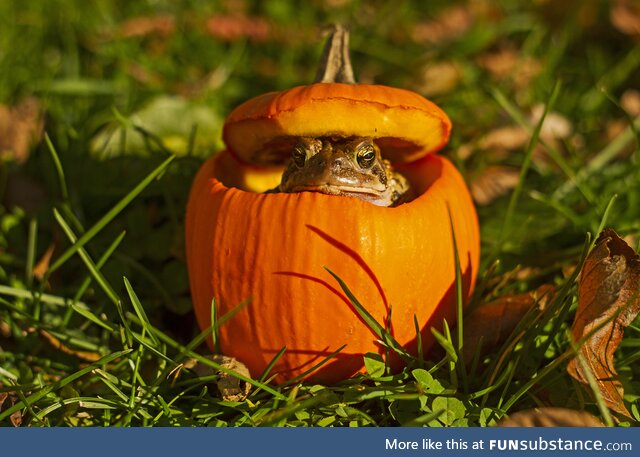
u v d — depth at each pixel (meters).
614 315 2.08
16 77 4.73
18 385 2.39
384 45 5.55
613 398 2.17
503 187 3.71
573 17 5.33
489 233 3.33
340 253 2.23
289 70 5.12
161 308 3.06
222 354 2.49
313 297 2.26
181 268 3.15
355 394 2.25
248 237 2.30
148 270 3.24
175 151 3.82
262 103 2.44
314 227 2.24
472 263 2.58
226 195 2.39
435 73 4.84
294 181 2.52
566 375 2.38
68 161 3.70
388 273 2.26
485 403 2.32
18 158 3.91
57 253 3.30
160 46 5.21
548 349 2.53
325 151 2.51
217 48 5.32
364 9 6.11
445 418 2.16
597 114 4.53
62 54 5.07
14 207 3.63
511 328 2.57
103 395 2.42
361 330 2.30
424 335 2.44
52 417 2.33
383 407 2.27
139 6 5.71
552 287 2.61
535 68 4.91
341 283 2.19
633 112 4.30
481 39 5.24
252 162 2.86
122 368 2.59
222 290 2.38
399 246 2.27
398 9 6.00
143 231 3.38
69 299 2.99
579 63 5.18
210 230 2.40
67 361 2.74
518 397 2.22
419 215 2.32
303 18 5.79
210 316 2.47
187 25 5.47
